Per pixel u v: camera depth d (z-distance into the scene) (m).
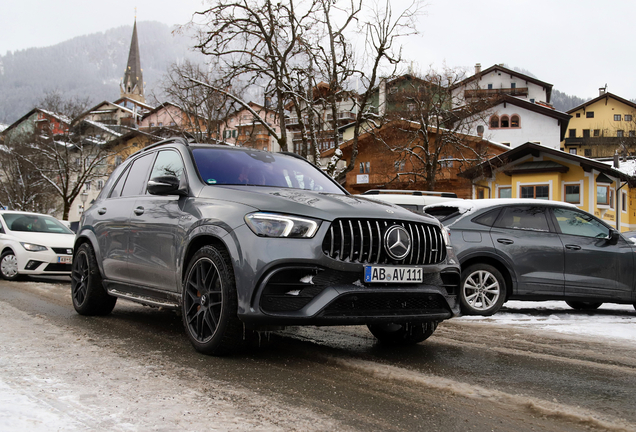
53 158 42.12
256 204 3.57
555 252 7.13
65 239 11.07
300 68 20.25
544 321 6.38
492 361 3.93
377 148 35.97
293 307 3.34
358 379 3.21
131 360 3.51
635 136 66.19
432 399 2.86
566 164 30.92
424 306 3.76
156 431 2.21
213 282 3.68
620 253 7.32
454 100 30.61
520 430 2.43
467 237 7.05
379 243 3.52
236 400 2.68
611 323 6.20
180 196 4.32
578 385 3.28
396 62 20.78
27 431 2.15
